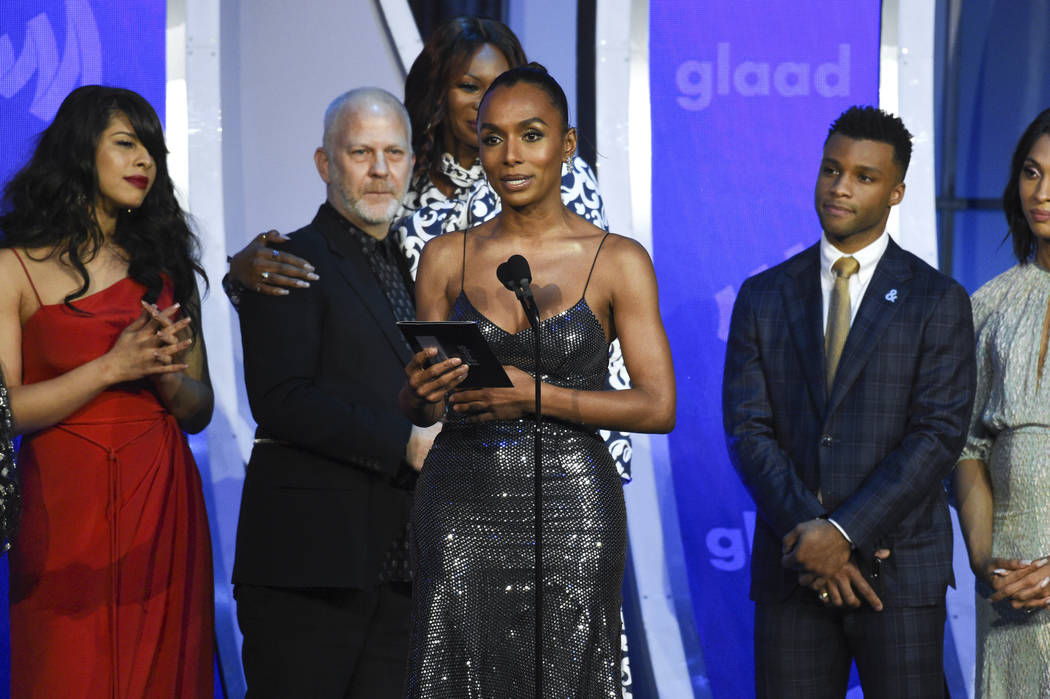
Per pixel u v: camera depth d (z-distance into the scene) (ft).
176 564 36.42
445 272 29.22
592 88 50.01
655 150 50.42
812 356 37.86
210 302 48.08
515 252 28.71
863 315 37.63
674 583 49.37
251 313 38.22
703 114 50.57
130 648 35.12
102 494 35.24
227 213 48.60
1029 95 51.24
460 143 42.27
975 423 38.78
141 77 48.52
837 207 38.24
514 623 27.17
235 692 47.37
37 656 34.63
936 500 37.17
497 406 27.45
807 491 36.70
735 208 50.65
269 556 37.11
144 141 37.27
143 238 37.70
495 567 27.25
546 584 27.20
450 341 25.59
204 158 48.34
